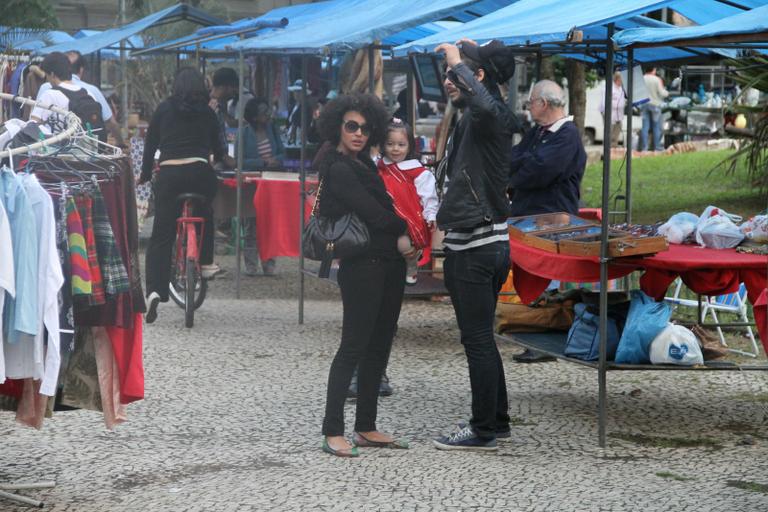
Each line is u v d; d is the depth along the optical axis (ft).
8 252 26.50
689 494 30.86
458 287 34.76
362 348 34.73
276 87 81.51
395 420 39.29
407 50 50.75
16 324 26.84
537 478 32.40
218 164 71.41
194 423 38.60
